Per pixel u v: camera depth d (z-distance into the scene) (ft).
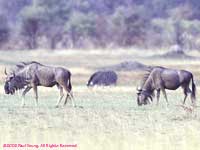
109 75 411.34
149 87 287.28
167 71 286.25
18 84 283.59
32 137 207.51
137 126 232.12
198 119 248.73
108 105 288.51
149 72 288.92
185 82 287.07
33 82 281.33
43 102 298.56
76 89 378.94
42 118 247.09
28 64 284.41
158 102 289.12
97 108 275.80
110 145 194.90
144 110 271.90
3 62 628.28
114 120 242.78
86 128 227.40
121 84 440.45
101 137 207.82
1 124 232.94
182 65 596.70
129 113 261.85
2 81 428.56
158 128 227.40
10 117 248.32
